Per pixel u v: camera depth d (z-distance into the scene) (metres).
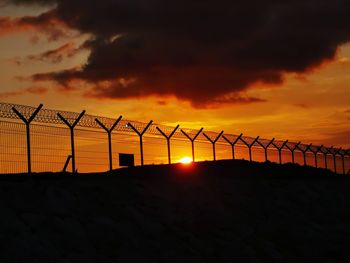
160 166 25.80
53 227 14.64
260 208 22.91
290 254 19.66
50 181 17.42
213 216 20.00
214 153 30.25
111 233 15.67
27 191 15.87
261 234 20.42
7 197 15.11
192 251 16.84
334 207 26.92
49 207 15.53
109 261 14.40
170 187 21.39
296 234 21.42
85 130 21.03
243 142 32.47
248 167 30.88
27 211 14.83
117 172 23.34
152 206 18.78
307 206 25.62
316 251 20.41
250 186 25.47
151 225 17.31
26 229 13.98
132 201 18.44
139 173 23.70
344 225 24.25
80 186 17.83
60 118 19.78
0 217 13.94
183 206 19.92
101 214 16.56
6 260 12.52
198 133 28.88
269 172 31.62
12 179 17.81
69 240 14.45
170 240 17.02
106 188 18.47
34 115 18.39
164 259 15.75
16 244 13.17
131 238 15.91
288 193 26.30
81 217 15.85
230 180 25.69
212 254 17.31
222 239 18.55
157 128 26.08
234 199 22.75
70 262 13.57
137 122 24.31
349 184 32.56
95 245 14.92
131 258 14.97
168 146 26.64
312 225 23.03
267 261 18.41
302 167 35.38
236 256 17.70
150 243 16.33
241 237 19.30
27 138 18.09
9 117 17.83
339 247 21.08
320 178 33.81
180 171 25.69
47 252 13.47
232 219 20.50
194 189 22.16
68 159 21.05
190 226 18.58
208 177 25.69
